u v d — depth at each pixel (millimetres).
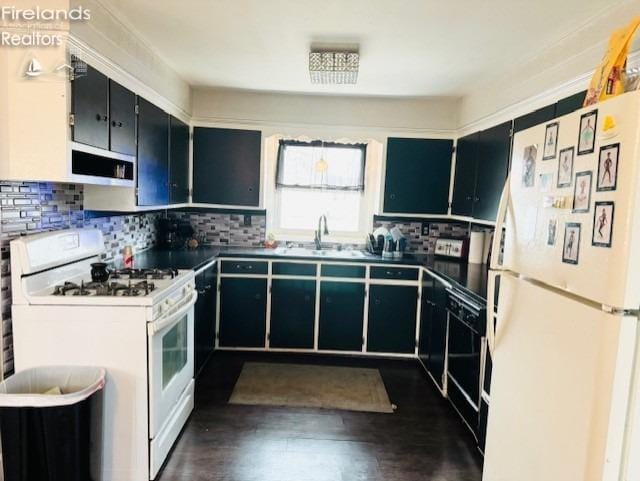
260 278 3807
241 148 4027
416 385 3338
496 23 2244
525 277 1455
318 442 2502
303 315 3846
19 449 1715
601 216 1073
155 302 2029
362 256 3949
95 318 1969
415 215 4137
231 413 2785
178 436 2479
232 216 4223
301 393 3119
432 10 2135
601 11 2025
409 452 2438
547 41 2439
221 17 2295
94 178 2113
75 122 1926
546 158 1335
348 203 4441
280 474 2199
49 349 1974
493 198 3150
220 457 2312
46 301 1953
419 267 3799
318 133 4062
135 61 2566
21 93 1859
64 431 1742
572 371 1183
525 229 1454
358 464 2309
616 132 1028
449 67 2994
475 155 3533
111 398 2002
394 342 3877
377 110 4035
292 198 4422
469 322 2527
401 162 4086
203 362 3369
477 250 3701
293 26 2395
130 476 2045
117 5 2168
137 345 1986
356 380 3391
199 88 3863
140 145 2682
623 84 1254
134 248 3410
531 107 2676
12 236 1989
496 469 1627
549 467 1281
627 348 1040
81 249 2393
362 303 3842
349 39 2555
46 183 2221
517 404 1481
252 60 3025
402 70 3111
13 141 1874
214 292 3678
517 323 1496
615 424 1062
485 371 2330
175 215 4176
